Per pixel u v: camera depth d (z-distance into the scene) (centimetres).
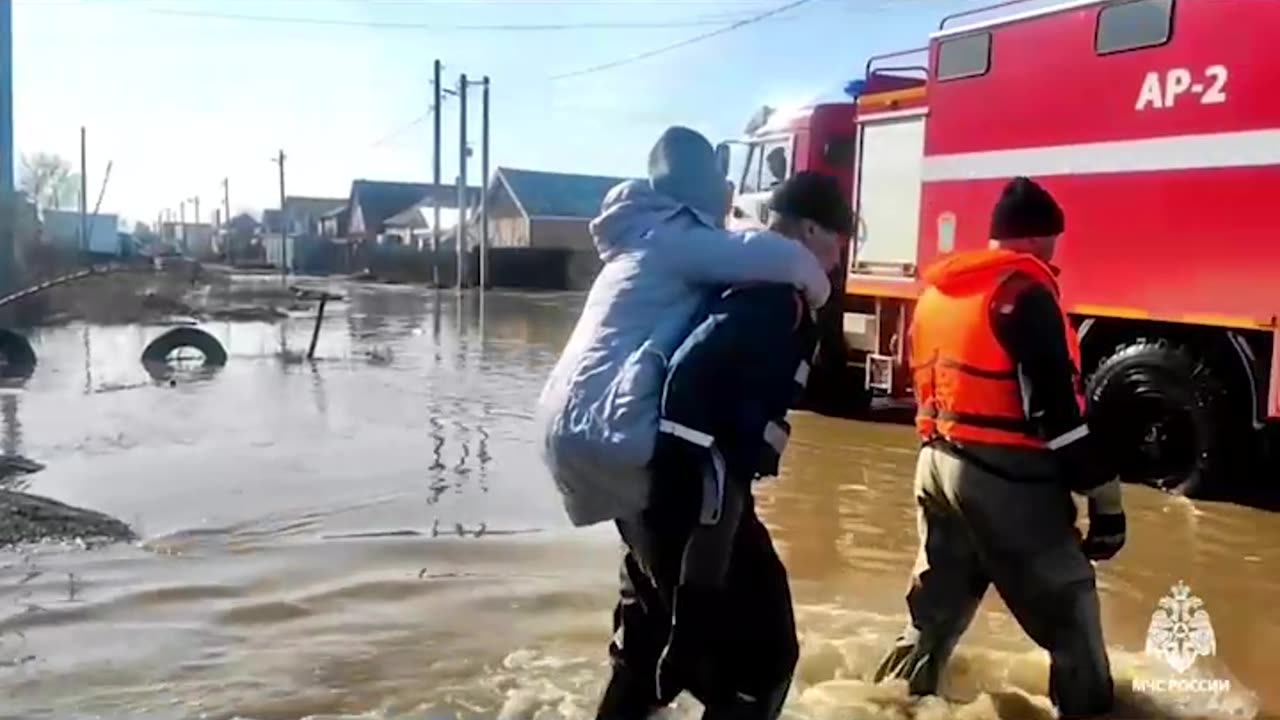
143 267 3531
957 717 466
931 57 1151
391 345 2244
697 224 373
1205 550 754
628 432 351
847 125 1404
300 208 10650
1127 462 948
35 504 816
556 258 5425
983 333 444
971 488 452
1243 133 870
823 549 746
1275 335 857
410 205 9056
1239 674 523
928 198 1161
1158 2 924
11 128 2961
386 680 504
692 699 457
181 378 1673
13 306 2858
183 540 741
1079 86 993
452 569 677
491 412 1338
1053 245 456
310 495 884
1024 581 452
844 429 1247
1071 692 457
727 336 346
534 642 555
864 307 1317
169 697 485
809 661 527
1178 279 915
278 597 620
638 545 376
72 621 578
